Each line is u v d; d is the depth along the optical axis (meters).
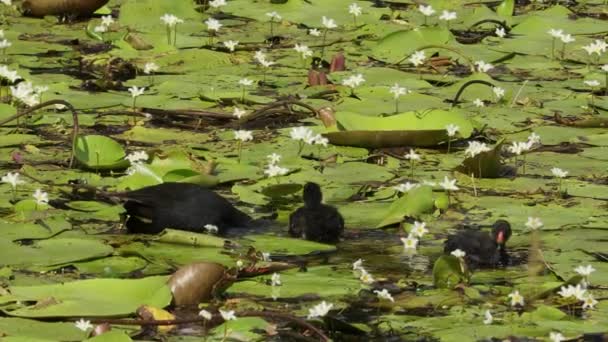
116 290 10.12
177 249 11.40
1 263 10.84
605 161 14.44
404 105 16.45
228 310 9.91
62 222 11.96
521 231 12.06
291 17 21.64
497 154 13.72
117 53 18.83
